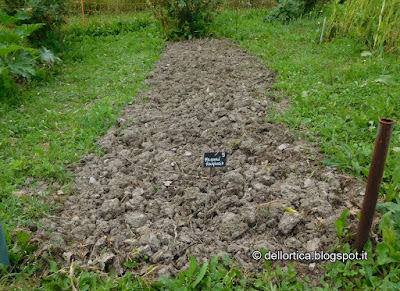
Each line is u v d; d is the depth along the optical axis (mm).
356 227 3014
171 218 3293
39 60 7203
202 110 5215
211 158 3449
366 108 5035
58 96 6000
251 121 4797
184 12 8953
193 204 3420
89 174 3930
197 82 6285
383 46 7051
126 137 4559
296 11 9883
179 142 4488
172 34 9000
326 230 3029
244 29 9211
